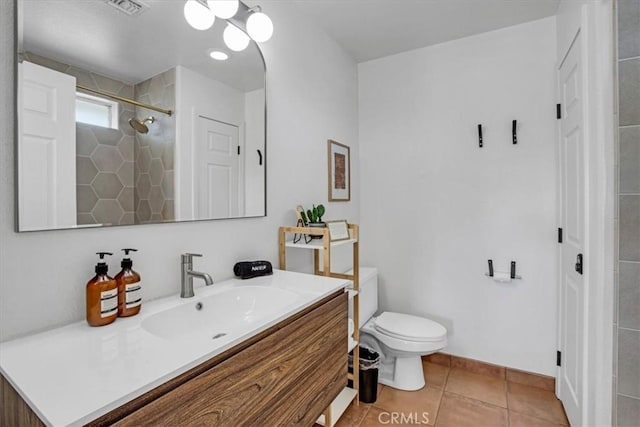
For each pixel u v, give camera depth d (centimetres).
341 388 136
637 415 120
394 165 261
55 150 92
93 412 55
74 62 96
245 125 158
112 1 107
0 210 82
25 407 61
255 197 164
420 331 202
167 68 123
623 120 119
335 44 237
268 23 144
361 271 242
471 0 190
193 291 122
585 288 144
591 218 140
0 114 83
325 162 225
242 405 85
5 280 83
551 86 206
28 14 87
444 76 241
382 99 265
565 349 184
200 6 130
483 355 228
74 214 96
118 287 98
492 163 224
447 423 174
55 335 86
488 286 226
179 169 127
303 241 191
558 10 196
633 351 120
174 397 68
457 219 237
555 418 178
